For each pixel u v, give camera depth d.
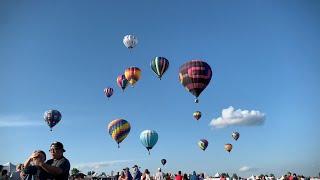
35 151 4.23
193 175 20.88
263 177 26.67
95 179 39.28
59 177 4.22
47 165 4.01
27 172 4.25
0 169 9.70
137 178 16.86
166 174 22.17
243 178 36.84
